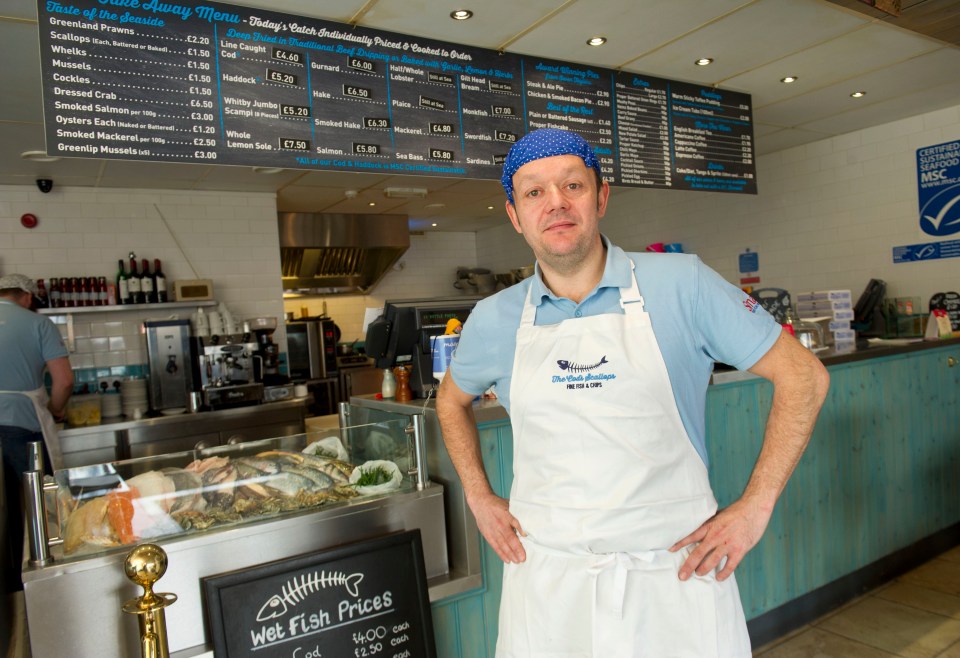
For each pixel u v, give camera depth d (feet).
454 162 9.64
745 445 9.48
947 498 12.53
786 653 9.21
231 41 8.00
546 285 4.81
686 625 4.21
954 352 12.79
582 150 4.42
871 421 11.03
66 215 15.93
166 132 7.60
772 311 12.43
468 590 6.89
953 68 12.14
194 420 14.61
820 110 14.39
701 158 12.31
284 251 21.98
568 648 4.42
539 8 8.68
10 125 11.55
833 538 10.43
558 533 4.35
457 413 5.47
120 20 7.33
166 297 16.44
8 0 7.53
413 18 8.77
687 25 9.53
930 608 10.22
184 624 5.54
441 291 27.63
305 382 21.57
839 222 16.93
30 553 5.26
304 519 6.10
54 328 11.93
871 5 9.01
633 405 4.19
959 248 14.75
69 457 13.66
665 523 4.19
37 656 5.02
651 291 4.35
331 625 5.91
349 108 8.80
